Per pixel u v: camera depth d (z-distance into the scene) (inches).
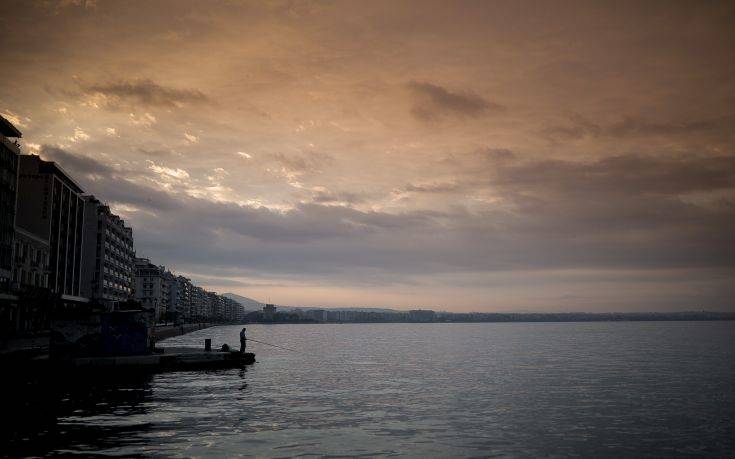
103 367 2060.8
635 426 1198.9
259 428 1093.1
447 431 1116.5
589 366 2824.8
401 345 5585.6
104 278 5915.4
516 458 920.3
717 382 2068.2
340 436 1041.5
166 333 6058.1
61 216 4655.5
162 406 1337.4
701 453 977.5
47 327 4089.6
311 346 5231.3
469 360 3282.5
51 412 1237.7
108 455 852.0
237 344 5093.5
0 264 3186.5
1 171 3196.4
